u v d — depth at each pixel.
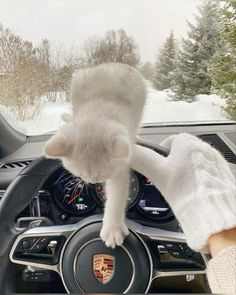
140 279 0.35
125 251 0.34
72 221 0.37
